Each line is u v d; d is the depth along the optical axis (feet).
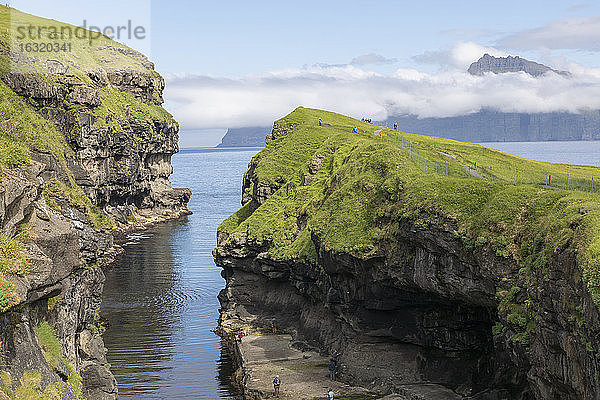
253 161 509.76
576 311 160.56
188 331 346.13
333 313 300.61
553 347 173.27
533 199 215.72
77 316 204.95
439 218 230.07
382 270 261.24
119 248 570.87
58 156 249.96
